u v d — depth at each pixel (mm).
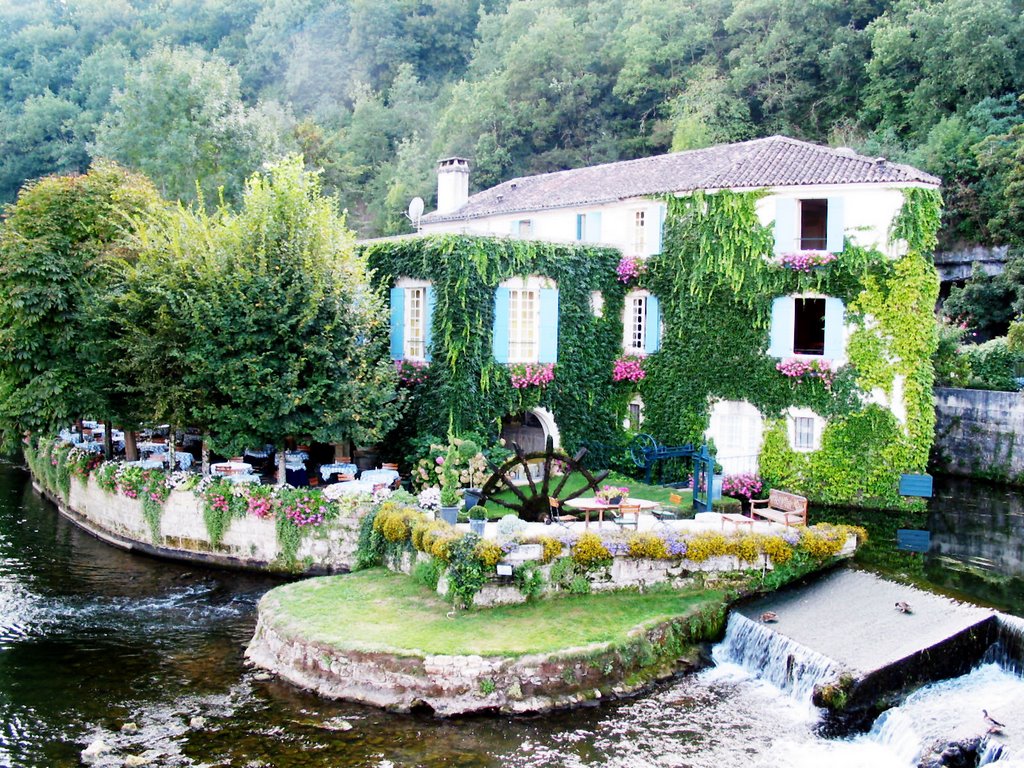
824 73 51844
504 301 25844
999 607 17922
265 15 87688
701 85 53500
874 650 14984
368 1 81312
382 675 14477
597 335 28781
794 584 18516
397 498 20484
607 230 30312
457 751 13031
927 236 25672
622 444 28969
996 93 44875
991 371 33375
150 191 27391
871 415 26234
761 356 27109
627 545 17406
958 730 13031
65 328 24656
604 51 60438
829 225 26250
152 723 13898
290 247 21953
